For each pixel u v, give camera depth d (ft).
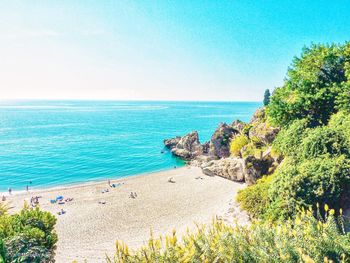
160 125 604.90
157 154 283.38
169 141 315.17
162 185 165.99
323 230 28.43
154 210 121.90
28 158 273.33
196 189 150.71
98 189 164.96
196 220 101.81
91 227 106.83
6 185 186.19
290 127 90.27
